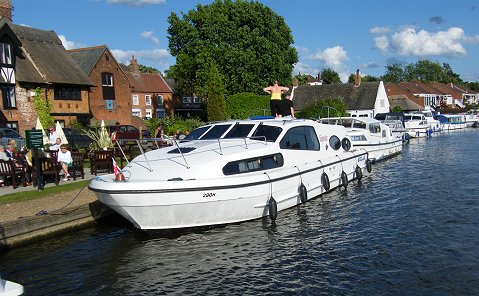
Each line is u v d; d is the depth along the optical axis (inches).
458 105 3823.8
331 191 561.0
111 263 343.0
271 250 360.5
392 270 314.8
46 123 1323.8
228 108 1721.2
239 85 1807.3
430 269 314.5
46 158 537.3
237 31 1803.6
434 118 2234.3
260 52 1808.6
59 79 1371.8
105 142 806.5
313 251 356.5
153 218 371.6
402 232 398.9
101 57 1651.1
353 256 343.6
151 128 1441.9
